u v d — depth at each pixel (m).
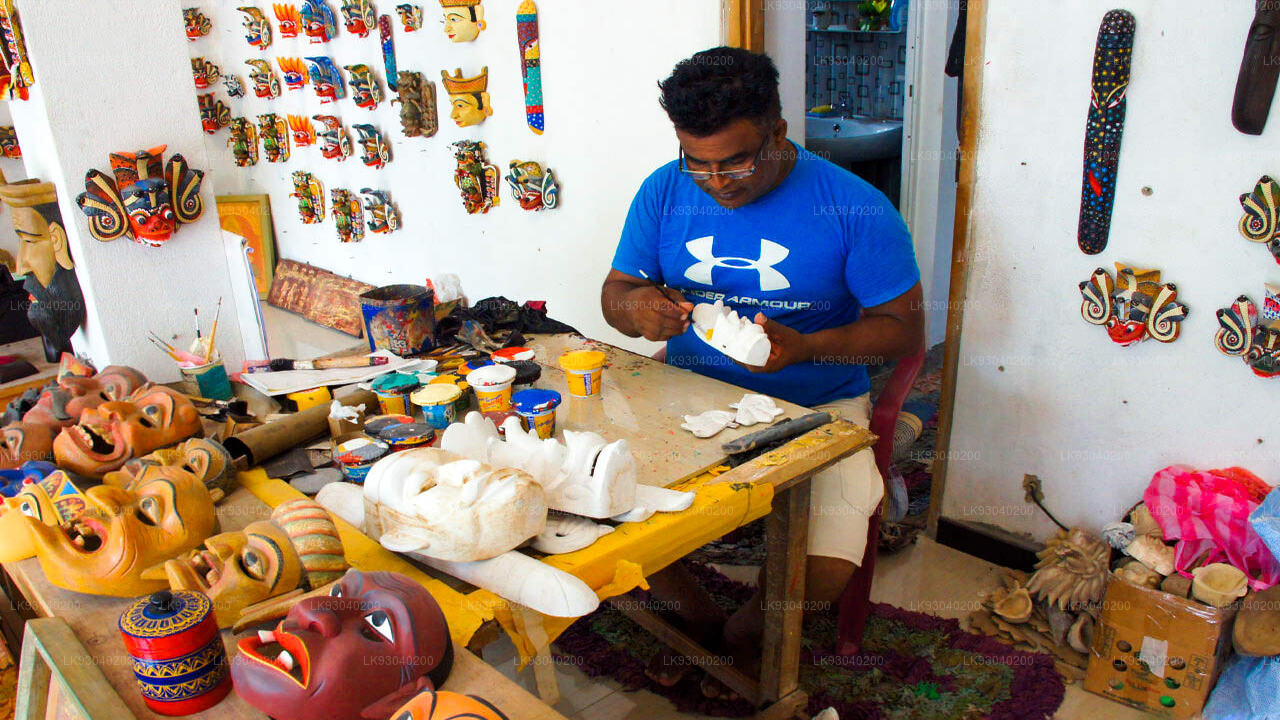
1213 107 2.08
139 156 2.04
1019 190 2.48
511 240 4.36
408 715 0.83
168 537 1.20
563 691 2.30
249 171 6.48
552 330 2.45
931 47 3.82
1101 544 2.49
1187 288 2.24
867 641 2.45
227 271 2.32
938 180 4.08
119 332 2.16
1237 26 2.00
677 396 1.94
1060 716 2.19
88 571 1.16
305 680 0.90
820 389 2.30
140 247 2.15
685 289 2.40
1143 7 2.12
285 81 5.61
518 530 1.22
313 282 6.05
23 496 1.28
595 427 1.78
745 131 1.83
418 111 4.56
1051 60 2.31
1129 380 2.41
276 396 1.90
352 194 5.47
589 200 3.80
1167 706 2.15
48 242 2.09
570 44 3.59
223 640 1.08
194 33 6.04
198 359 1.97
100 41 1.99
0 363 2.19
